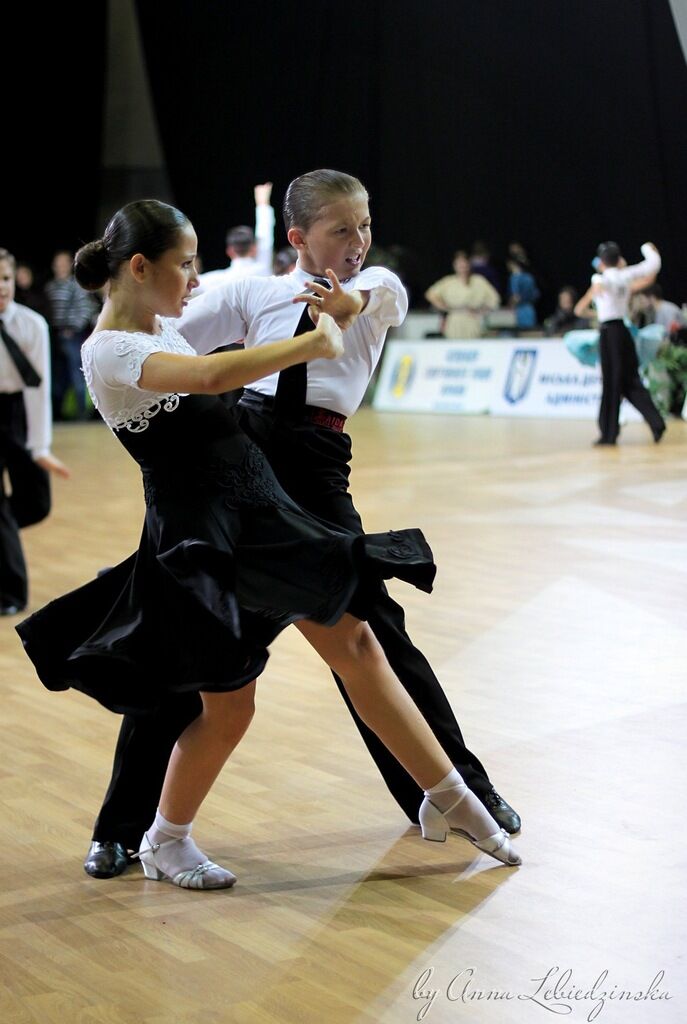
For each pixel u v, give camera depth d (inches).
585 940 89.4
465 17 589.3
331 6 607.8
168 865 102.2
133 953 90.2
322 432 105.8
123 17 641.0
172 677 92.8
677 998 81.3
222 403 98.7
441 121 609.3
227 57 615.2
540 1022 79.0
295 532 95.0
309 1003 82.2
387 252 614.5
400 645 109.3
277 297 106.9
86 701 152.5
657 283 532.1
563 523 258.1
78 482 342.3
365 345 106.3
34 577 219.3
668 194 550.0
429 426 486.6
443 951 88.7
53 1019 81.3
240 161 628.4
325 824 112.9
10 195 613.0
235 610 89.3
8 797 121.1
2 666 168.4
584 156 569.6
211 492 94.6
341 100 619.8
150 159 657.0
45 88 605.3
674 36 532.1
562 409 522.3
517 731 134.3
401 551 94.3
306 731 137.6
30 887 102.1
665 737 131.3
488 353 555.2
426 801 102.8
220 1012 81.5
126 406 94.4
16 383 191.6
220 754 98.8
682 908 93.8
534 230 593.0
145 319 97.3
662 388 485.1
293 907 96.9
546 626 177.3
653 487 305.7
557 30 564.1
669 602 189.2
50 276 608.1
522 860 103.2
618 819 110.8
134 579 97.0
